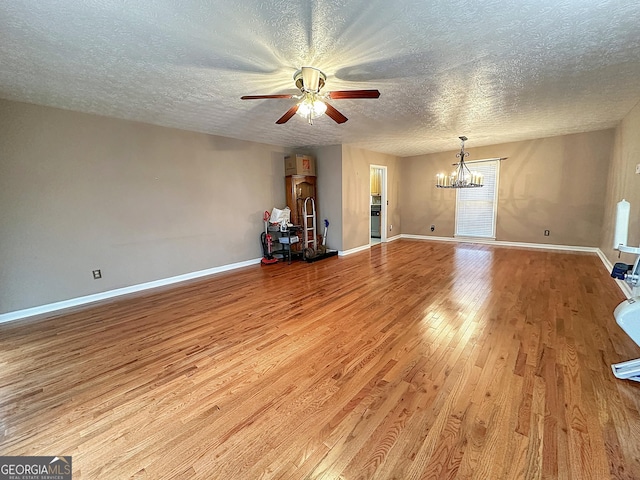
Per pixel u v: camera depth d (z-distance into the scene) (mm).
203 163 4566
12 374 2086
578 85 2775
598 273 4215
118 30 1773
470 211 6871
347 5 1558
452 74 2465
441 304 3215
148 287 4059
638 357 2117
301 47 1997
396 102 3178
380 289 3773
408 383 1901
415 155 7504
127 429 1581
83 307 3367
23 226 3098
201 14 1626
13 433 1562
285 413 1673
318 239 6062
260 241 5496
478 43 1971
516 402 1700
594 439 1433
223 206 4875
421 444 1438
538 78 2590
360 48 2021
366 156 6465
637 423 1524
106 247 3666
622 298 3262
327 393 1829
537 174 5871
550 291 3535
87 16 1625
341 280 4211
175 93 2836
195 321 2934
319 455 1398
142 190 3938
